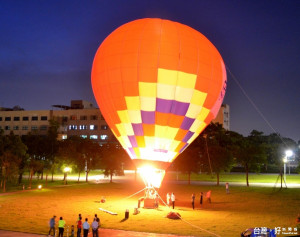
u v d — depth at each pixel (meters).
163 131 27.34
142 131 27.48
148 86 25.97
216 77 27.53
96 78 28.28
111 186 56.88
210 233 22.48
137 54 25.94
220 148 58.53
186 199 40.97
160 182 29.11
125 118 27.55
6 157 49.00
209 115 28.83
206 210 32.41
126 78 26.17
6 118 147.00
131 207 33.78
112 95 27.20
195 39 26.94
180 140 28.36
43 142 74.38
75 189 51.75
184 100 26.50
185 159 58.84
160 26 26.84
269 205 35.00
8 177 50.50
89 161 66.31
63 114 140.00
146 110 26.58
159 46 25.89
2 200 38.34
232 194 44.81
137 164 29.08
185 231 23.08
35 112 143.38
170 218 27.69
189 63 26.00
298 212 30.41
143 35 26.38
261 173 103.19
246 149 55.56
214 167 56.69
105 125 134.25
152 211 31.33
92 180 70.75
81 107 143.62
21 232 22.22
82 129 137.00
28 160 59.25
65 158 63.25
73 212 30.66
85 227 20.59
